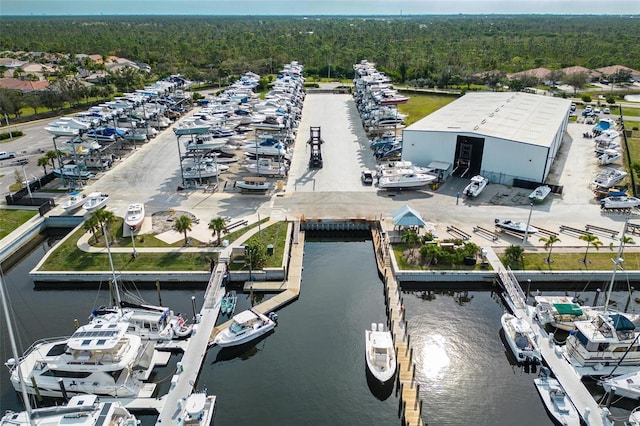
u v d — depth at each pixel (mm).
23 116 89250
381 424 26156
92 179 57250
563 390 27391
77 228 44750
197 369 28656
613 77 129000
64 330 32969
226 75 128500
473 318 34938
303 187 54719
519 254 38531
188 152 62312
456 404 27375
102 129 65000
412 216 42656
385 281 37906
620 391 27422
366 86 92438
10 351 30844
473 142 58625
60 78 109375
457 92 113000
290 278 38625
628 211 47656
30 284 38938
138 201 50719
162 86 92750
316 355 31359
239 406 27359
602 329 29844
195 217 46625
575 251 40469
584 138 74625
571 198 50938
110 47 177500
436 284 38312
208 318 33188
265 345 32250
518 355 30016
